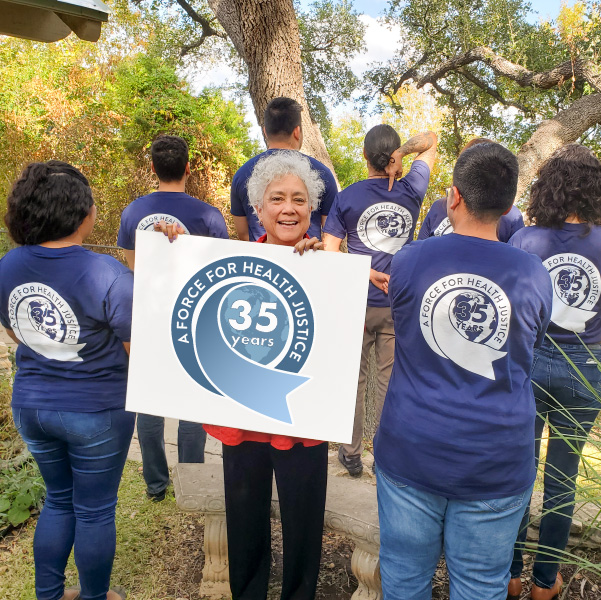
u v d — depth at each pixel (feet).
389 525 5.48
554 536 7.23
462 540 5.23
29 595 7.70
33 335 6.31
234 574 6.88
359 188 9.46
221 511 7.59
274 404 5.90
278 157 6.21
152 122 37.22
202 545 8.91
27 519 9.57
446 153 36.29
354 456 11.13
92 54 49.44
